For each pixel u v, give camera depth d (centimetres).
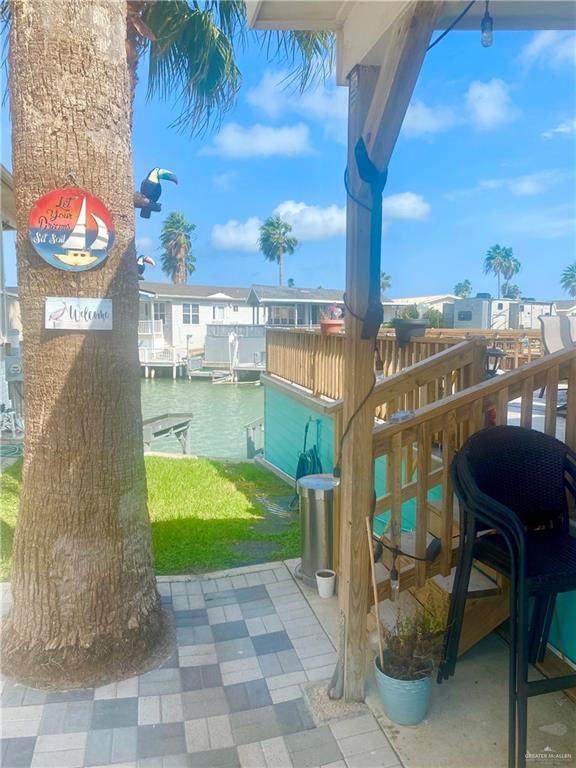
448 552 291
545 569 214
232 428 1541
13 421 905
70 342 274
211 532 488
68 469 276
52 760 224
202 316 3419
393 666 246
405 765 220
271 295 3312
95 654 279
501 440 256
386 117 203
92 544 280
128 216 288
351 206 243
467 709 251
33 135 265
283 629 325
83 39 264
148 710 254
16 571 284
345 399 255
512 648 211
